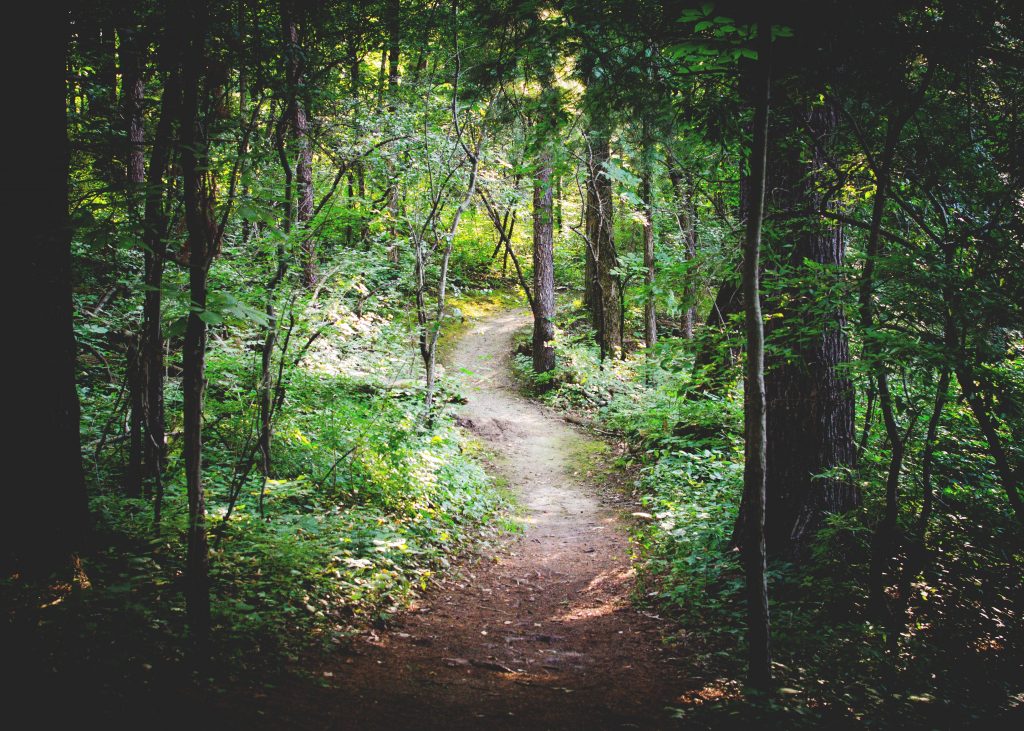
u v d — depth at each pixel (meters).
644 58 4.80
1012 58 4.48
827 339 6.14
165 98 4.39
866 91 4.79
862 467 6.34
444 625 5.37
